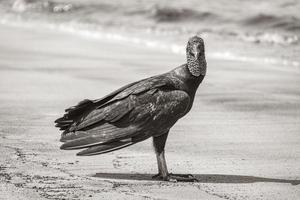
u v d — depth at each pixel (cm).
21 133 1206
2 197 859
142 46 2408
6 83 1677
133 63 2008
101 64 1980
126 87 989
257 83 1738
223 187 933
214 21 2909
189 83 991
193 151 1118
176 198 878
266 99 1530
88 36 2655
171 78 991
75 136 949
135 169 1016
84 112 968
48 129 1236
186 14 3009
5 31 2783
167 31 2762
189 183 953
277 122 1318
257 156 1091
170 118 962
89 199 859
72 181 941
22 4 3497
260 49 2361
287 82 1759
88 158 1066
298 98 1547
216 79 1788
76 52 2227
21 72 1833
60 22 3053
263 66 2031
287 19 2831
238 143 1166
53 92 1569
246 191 915
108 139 941
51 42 2462
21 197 860
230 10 3062
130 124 952
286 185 942
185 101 967
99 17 3120
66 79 1733
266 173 1001
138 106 953
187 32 2730
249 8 3086
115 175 981
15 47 2316
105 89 1605
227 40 2545
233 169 1021
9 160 1037
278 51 2322
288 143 1167
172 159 1073
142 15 3073
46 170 991
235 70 1944
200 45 985
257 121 1325
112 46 2394
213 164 1048
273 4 3127
